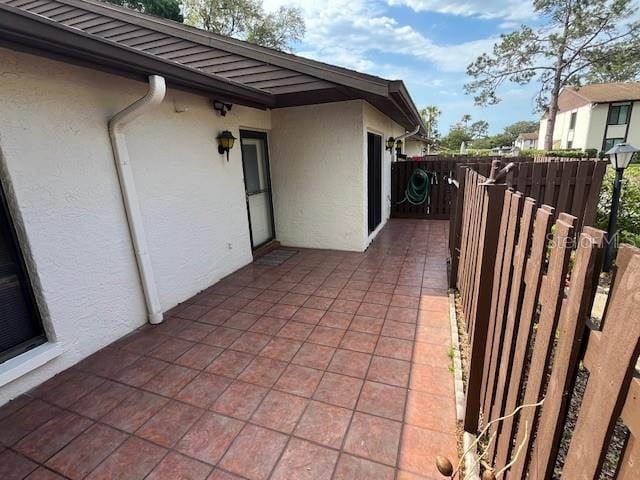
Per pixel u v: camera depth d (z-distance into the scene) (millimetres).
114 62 2379
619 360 698
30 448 1994
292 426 2070
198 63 4816
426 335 2998
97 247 2908
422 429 2002
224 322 3381
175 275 3750
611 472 1592
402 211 8641
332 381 2453
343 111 5098
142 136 3256
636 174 6344
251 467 1816
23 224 2402
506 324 1521
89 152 2793
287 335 3094
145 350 2945
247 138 5180
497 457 1576
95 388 2482
